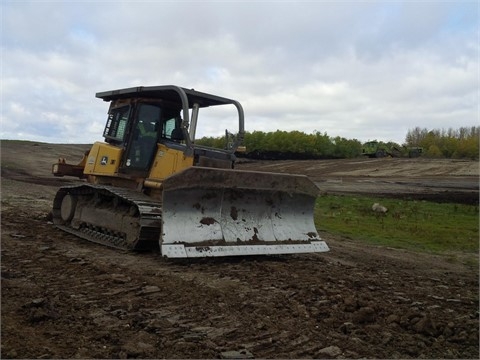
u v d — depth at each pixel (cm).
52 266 701
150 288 605
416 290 704
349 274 764
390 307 589
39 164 3055
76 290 589
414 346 472
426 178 2931
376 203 1862
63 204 1030
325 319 527
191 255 720
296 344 460
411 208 1753
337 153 5234
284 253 805
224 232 776
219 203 789
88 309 521
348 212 1662
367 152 4766
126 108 945
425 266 919
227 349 439
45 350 409
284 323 511
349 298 590
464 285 770
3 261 712
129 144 918
